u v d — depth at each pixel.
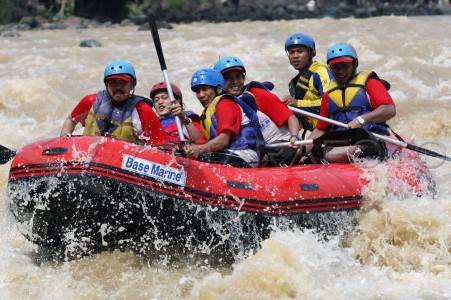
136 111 16.30
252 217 15.37
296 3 102.19
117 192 14.66
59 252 15.91
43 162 14.73
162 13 87.31
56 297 13.97
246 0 102.19
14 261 15.52
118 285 14.48
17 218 15.57
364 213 16.59
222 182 15.32
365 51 44.31
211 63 44.50
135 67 43.25
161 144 15.78
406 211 16.30
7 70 43.12
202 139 17.38
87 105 17.41
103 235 15.18
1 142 29.44
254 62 43.62
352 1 98.56
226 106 16.48
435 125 27.94
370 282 14.58
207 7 96.69
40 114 33.69
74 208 14.76
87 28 77.25
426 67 40.12
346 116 18.42
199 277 14.88
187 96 35.25
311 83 20.20
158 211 14.91
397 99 33.53
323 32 57.34
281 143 17.53
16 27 75.00
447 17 72.62
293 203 15.73
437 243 15.97
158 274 14.97
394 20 62.75
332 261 15.12
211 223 15.20
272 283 13.83
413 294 14.01
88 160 14.58
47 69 43.09
